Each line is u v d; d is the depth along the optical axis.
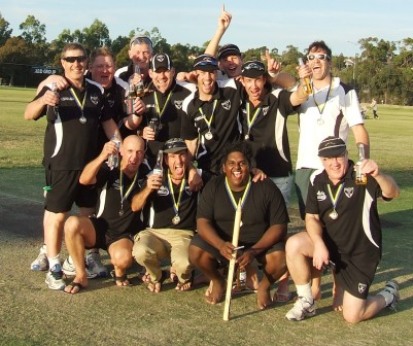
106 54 6.36
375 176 5.00
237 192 5.47
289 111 5.93
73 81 5.80
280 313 5.36
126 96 6.39
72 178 5.76
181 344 4.59
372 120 48.59
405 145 23.61
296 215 9.39
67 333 4.71
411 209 10.14
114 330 4.81
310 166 5.90
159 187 5.69
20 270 6.19
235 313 5.31
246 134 6.02
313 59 5.78
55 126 5.75
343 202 5.16
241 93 6.07
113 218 5.84
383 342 4.79
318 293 5.68
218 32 6.99
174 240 5.84
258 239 5.52
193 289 5.90
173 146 5.77
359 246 5.16
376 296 5.38
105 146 5.59
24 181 11.37
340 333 4.95
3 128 21.92
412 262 7.04
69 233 5.59
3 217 8.41
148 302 5.49
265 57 6.21
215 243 5.32
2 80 91.75
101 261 6.69
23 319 4.94
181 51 83.88
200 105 6.10
